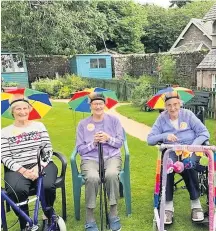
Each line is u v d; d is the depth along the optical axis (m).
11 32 21.02
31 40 21.69
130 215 3.79
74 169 3.66
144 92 12.70
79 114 11.30
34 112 4.06
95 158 3.64
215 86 14.88
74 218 3.79
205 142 3.61
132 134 8.00
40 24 20.73
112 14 33.44
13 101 3.55
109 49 32.72
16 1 19.75
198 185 3.54
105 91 4.01
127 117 10.67
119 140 3.69
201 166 3.55
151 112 11.50
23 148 3.51
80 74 23.88
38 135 3.59
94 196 3.41
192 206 3.55
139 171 5.15
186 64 18.16
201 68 15.49
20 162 3.47
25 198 3.27
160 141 3.67
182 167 3.34
